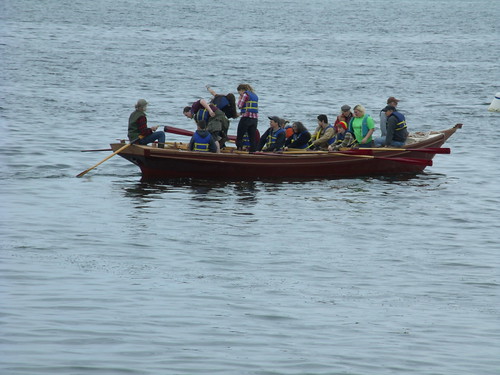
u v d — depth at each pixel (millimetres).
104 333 32156
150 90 120312
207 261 42906
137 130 63438
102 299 36281
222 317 34688
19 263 41188
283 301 37062
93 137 81188
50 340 31188
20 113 93750
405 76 148000
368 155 65625
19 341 30938
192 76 138500
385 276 41438
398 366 30016
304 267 42469
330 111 106125
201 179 63188
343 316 35375
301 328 33719
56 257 42625
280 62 165250
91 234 47281
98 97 109750
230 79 136875
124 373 28453
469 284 40531
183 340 31844
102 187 59875
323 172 65250
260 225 50500
